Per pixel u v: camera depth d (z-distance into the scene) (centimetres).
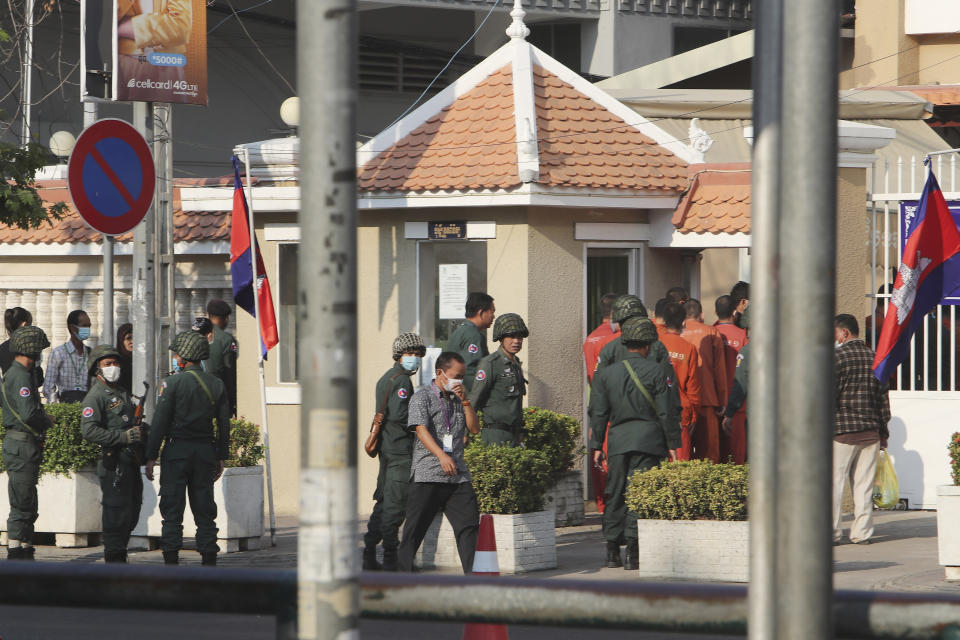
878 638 913
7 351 4897
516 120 4656
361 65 9038
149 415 4169
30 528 3844
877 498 4653
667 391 3597
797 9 796
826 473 785
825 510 784
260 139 8988
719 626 909
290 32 9012
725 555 3372
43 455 3975
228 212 5594
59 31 8075
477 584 950
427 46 9244
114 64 3941
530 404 4584
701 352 4538
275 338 4341
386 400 3600
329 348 742
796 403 787
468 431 3603
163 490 3619
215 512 3659
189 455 3600
